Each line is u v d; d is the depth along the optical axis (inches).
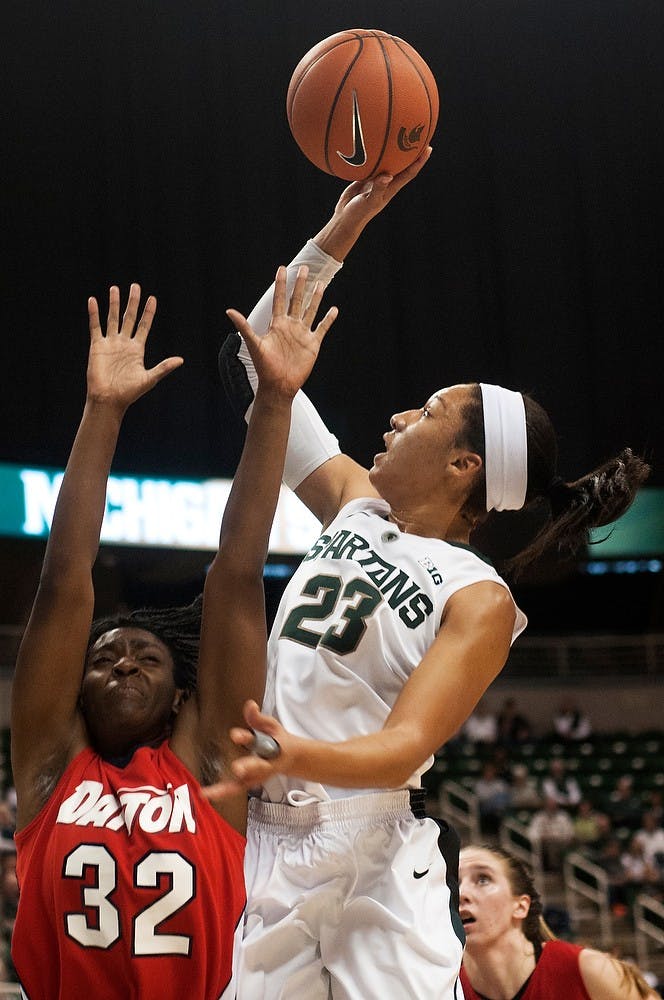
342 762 60.2
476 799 451.5
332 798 76.2
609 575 601.0
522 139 577.0
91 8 535.8
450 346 562.9
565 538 89.6
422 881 75.4
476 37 578.9
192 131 544.7
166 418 510.9
